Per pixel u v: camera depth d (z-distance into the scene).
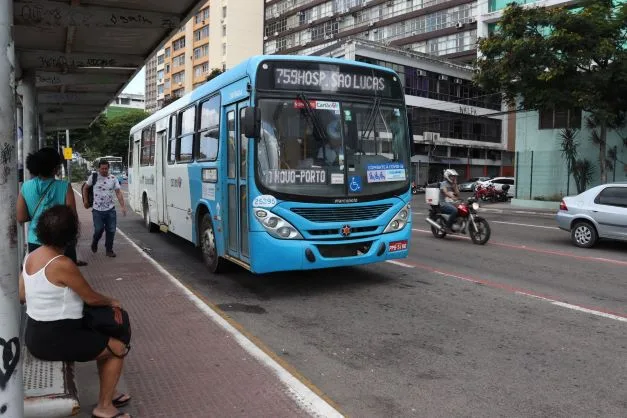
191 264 9.81
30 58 9.28
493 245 12.38
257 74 6.82
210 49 75.81
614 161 22.77
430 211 13.57
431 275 8.75
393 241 7.48
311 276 8.63
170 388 4.21
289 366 4.76
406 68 47.12
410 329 5.88
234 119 7.50
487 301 7.08
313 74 7.12
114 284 7.84
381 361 4.93
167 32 8.27
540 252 11.34
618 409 3.95
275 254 6.75
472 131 56.00
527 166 26.42
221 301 7.11
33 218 5.53
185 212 10.17
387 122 7.63
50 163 5.59
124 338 3.64
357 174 7.23
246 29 73.38
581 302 7.04
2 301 2.59
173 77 86.25
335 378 4.54
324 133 7.09
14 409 2.62
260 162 6.75
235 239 7.62
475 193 32.97
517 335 5.66
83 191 10.17
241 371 4.55
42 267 3.37
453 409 3.95
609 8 19.22
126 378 4.41
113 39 8.67
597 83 19.17
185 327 5.78
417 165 50.12
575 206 12.26
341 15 66.62
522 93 20.86
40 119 17.28
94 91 13.55
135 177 16.14
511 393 4.22
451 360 4.95
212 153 8.46
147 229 14.83
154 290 7.46
